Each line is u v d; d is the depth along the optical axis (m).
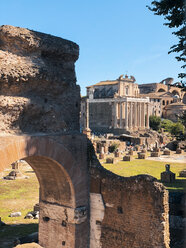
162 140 80.19
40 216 14.69
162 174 31.89
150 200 11.60
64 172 13.04
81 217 13.39
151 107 121.44
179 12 15.77
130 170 39.72
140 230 11.91
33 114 12.59
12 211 22.59
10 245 14.83
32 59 12.31
